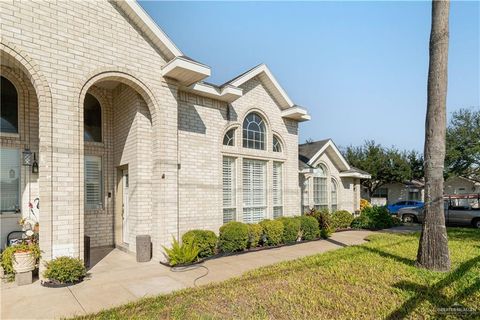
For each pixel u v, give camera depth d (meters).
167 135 7.59
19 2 5.52
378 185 30.61
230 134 10.12
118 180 9.12
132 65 7.07
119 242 8.90
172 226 7.52
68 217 5.83
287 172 11.83
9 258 5.61
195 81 7.92
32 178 7.55
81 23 6.30
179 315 4.19
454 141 25.80
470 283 5.49
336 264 6.95
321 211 12.95
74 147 6.01
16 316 4.19
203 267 6.91
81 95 6.20
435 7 6.77
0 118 7.25
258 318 4.07
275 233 9.48
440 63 6.73
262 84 11.16
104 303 4.68
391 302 4.64
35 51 5.65
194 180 8.73
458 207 17.16
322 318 4.11
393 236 11.52
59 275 5.34
